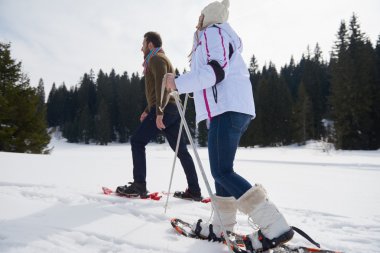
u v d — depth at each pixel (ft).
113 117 216.54
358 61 104.47
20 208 8.27
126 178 15.23
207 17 7.02
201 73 6.14
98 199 9.97
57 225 7.22
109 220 7.86
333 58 128.47
